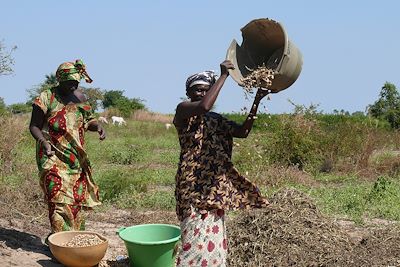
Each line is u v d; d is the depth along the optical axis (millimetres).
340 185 14797
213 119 4988
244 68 5340
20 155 14039
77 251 6062
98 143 23719
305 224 7008
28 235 7426
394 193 12477
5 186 9680
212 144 4945
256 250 6637
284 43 4988
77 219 6719
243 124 5047
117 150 20422
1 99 24984
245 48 5430
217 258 4895
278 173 14516
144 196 11266
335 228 7191
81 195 6727
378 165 17469
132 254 6254
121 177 12031
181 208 4977
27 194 9562
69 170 6680
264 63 5320
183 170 4969
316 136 17141
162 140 27125
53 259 6523
